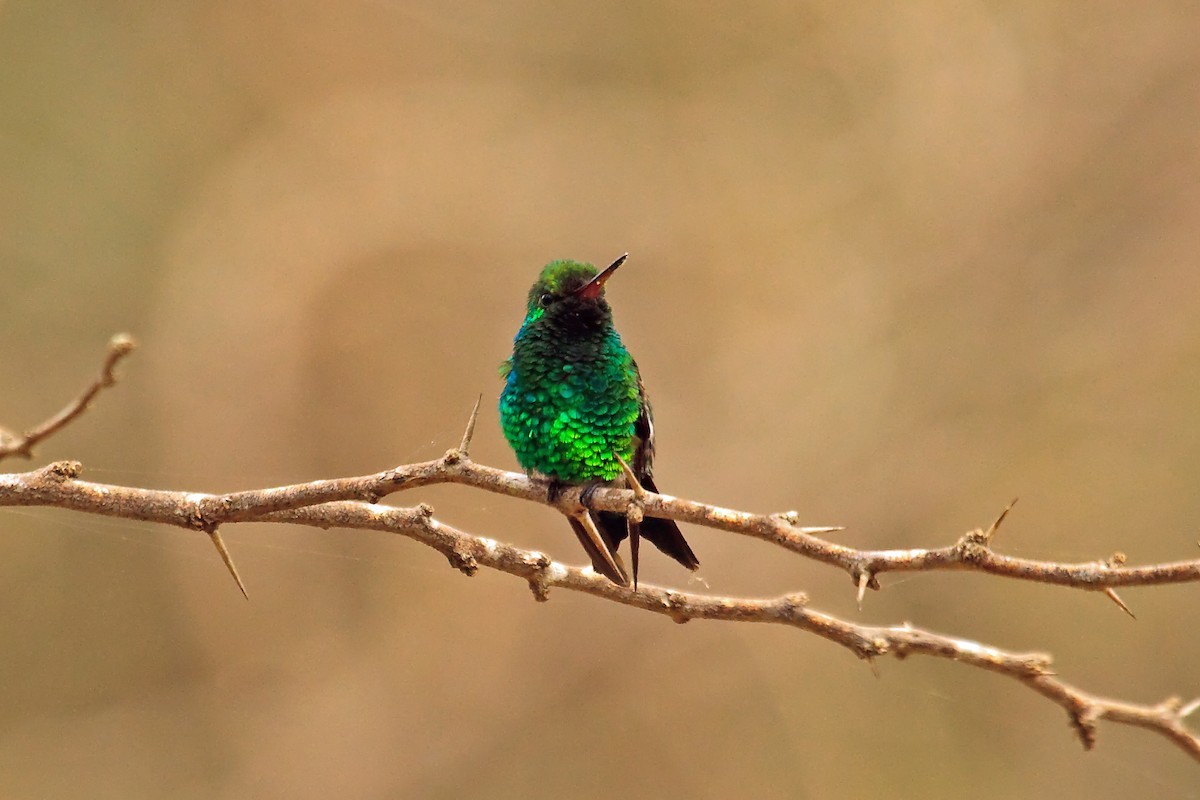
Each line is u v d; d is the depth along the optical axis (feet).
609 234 58.85
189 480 51.62
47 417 51.42
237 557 47.44
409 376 55.26
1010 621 48.11
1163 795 44.37
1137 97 59.06
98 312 53.88
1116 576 14.03
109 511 17.13
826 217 59.26
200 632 46.42
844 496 53.01
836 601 48.60
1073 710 16.57
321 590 47.88
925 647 16.94
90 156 55.83
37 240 53.93
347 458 53.62
